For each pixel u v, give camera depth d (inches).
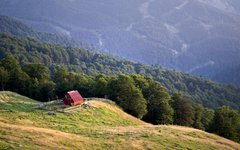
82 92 4948.3
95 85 4852.4
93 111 3619.6
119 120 3661.4
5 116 2883.9
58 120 3078.2
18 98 4050.2
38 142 2185.0
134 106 4389.8
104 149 2342.5
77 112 3435.0
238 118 4729.3
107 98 4554.6
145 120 4763.8
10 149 1964.8
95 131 2839.6
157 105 4771.2
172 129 3255.4
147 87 4928.6
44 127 2741.1
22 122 2748.5
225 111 4717.0
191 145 2815.0
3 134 2214.6
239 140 4623.5
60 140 2320.4
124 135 2770.7
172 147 2647.6
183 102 5014.8
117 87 4520.2
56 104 3693.4
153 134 2910.9
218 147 2952.8
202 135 3275.1
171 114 4758.9
